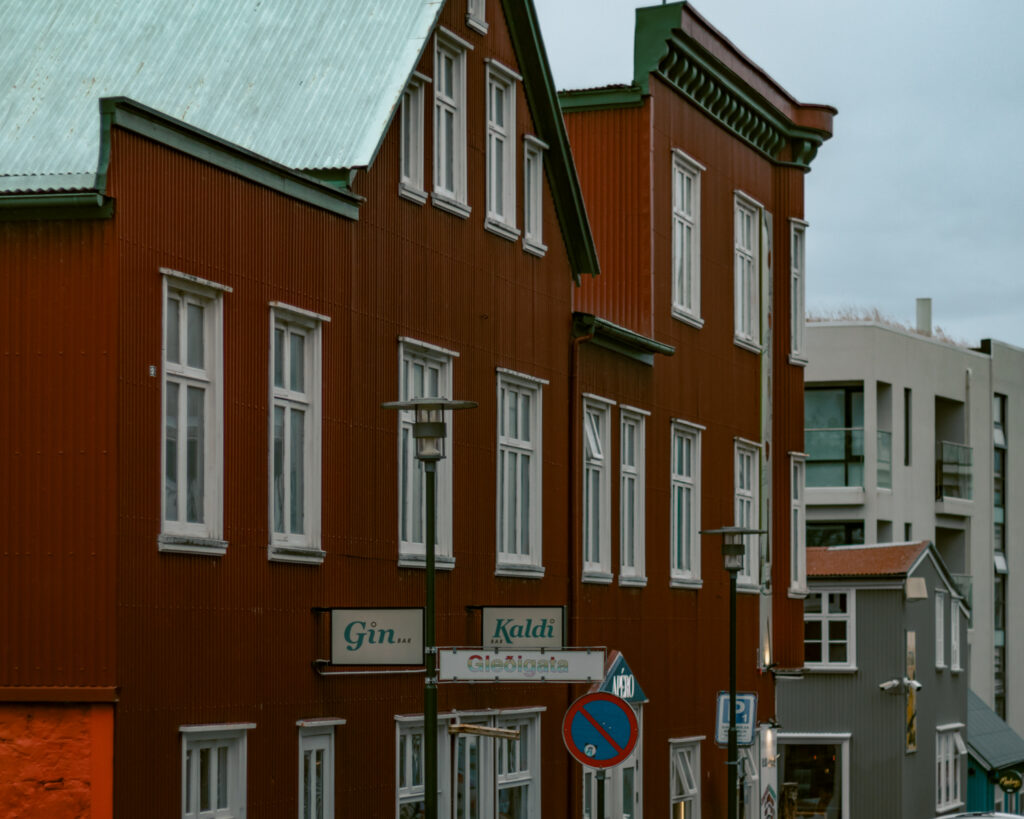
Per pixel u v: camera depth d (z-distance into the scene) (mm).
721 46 33844
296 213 20172
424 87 23219
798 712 51688
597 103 31703
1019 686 72750
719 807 33625
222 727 18406
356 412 21375
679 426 32094
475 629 24141
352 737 21109
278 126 21125
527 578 25875
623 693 27500
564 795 26938
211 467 18531
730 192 35062
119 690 16828
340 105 21328
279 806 19531
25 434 17062
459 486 23891
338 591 20875
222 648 18578
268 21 22234
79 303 17016
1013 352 72875
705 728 32938
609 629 28703
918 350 65125
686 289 33031
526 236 26141
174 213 17906
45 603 16938
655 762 30516
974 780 60094
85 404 16953
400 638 20094
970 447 68562
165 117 17609
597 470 28797
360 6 22359
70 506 16938
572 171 27141
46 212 17031
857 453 62344
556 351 27172
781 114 36812
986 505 69750
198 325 18531
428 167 23328
